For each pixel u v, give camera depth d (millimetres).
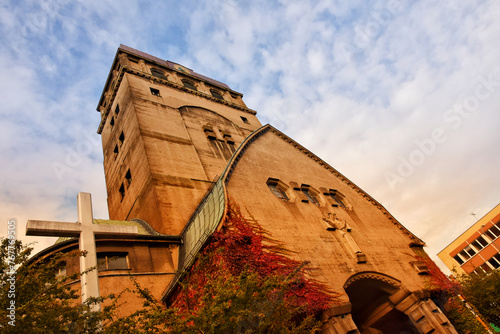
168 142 25188
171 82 34719
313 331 10500
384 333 19281
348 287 15883
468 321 17859
